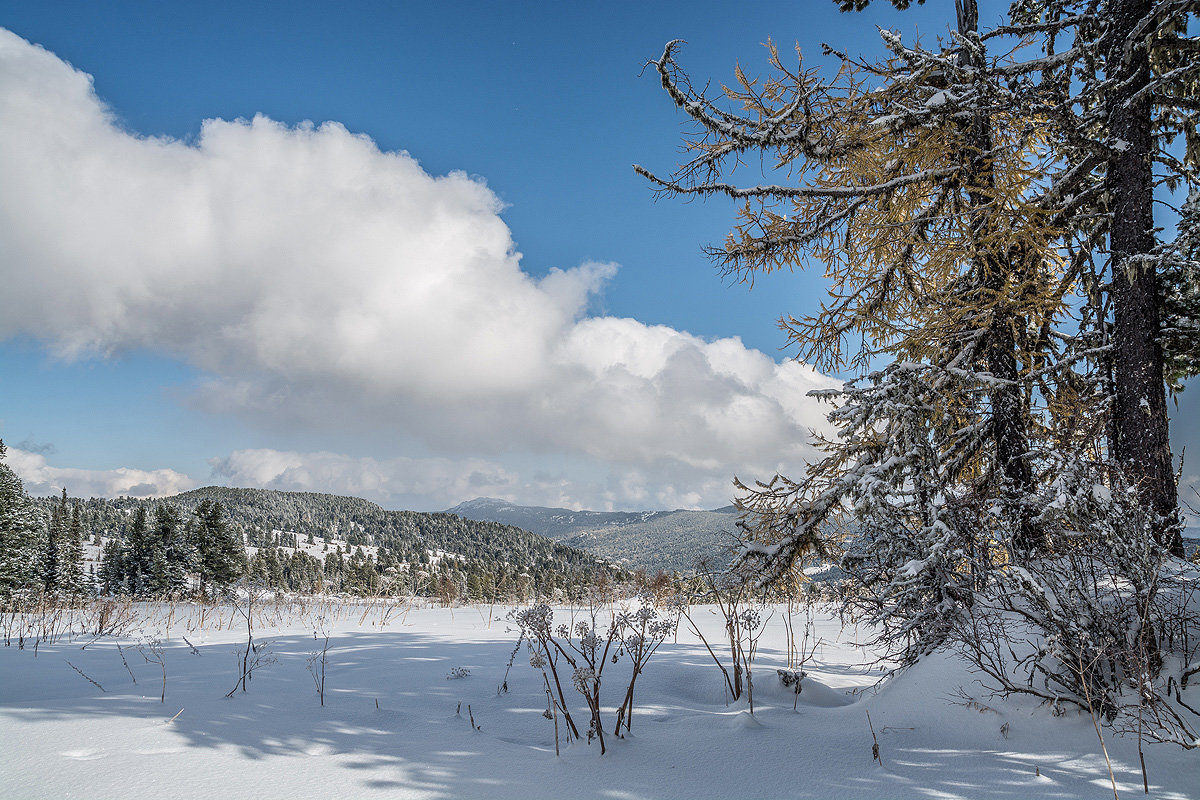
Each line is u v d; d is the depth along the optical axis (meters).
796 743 3.01
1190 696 3.05
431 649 5.50
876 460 4.90
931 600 4.18
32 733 2.66
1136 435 5.12
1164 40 4.98
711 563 4.64
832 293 6.62
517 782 2.44
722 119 5.64
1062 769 2.67
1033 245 5.31
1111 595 3.35
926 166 6.10
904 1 7.33
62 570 41.59
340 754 2.68
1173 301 5.44
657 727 3.28
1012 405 5.42
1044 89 5.74
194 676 4.16
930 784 2.52
